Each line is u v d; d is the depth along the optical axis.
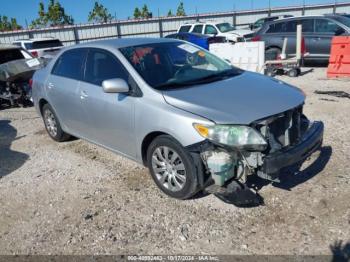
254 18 33.34
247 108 3.36
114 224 3.47
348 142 4.93
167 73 4.09
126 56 4.18
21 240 3.36
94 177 4.50
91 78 4.62
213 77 4.20
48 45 18.78
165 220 3.46
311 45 11.76
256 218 3.37
